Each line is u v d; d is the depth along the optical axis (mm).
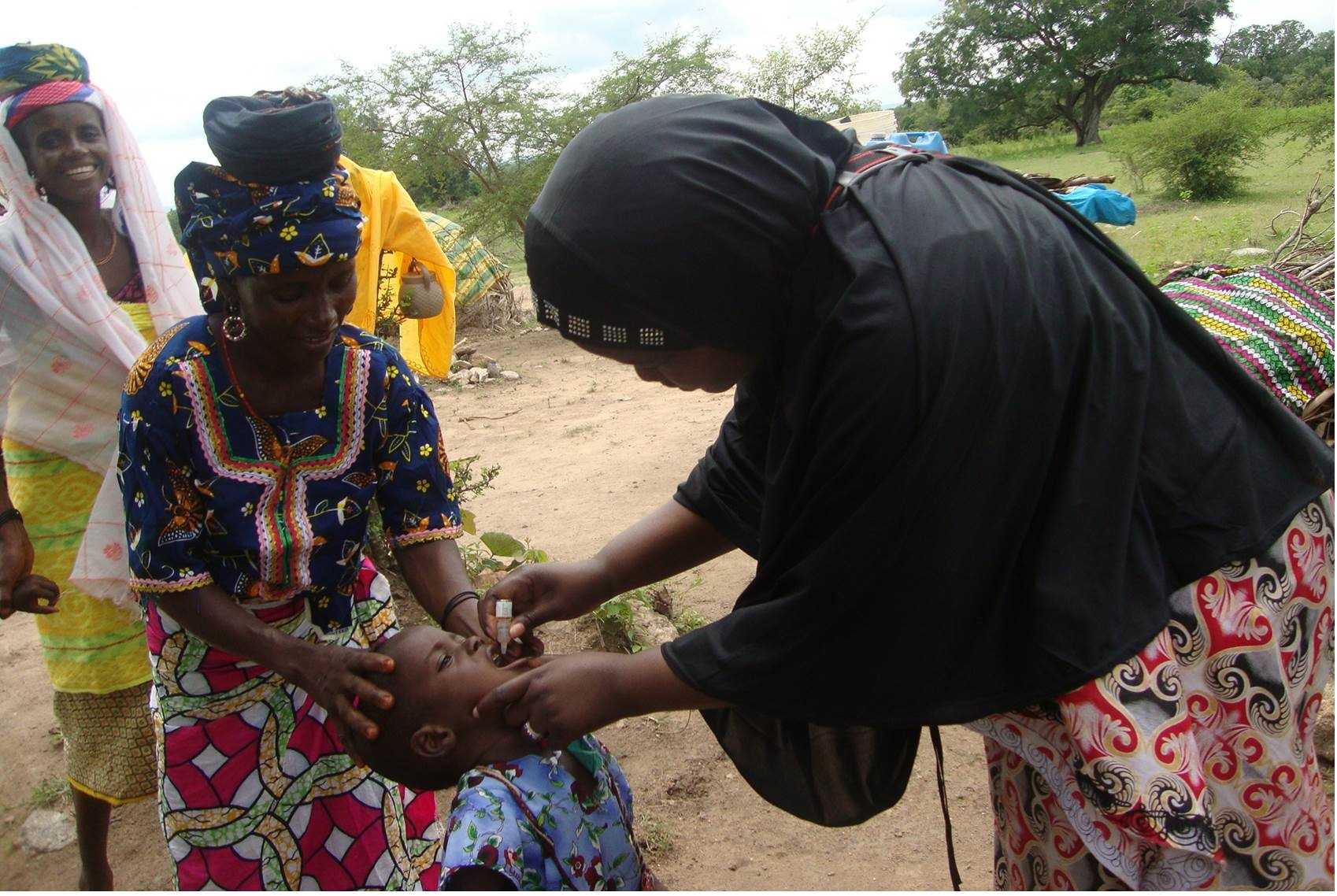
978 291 1616
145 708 3084
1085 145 41969
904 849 3322
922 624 1753
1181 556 1809
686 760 3801
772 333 1768
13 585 2916
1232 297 2367
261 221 1897
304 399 2201
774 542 1878
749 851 3344
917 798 3570
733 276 1677
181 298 3180
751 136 1696
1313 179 19969
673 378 1886
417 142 16000
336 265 1993
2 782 3955
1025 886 2154
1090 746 1741
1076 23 42969
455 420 9477
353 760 2141
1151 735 1730
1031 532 1744
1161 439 1773
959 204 1707
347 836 2490
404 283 5781
